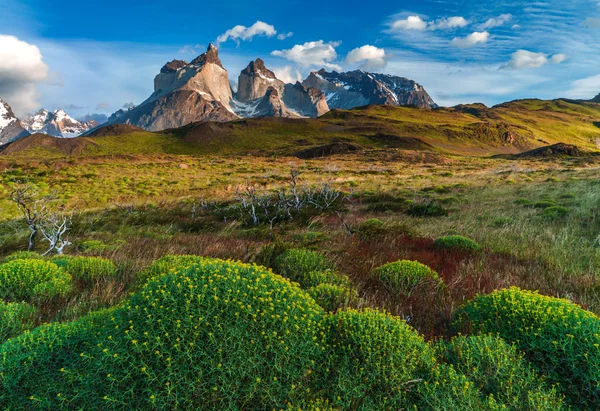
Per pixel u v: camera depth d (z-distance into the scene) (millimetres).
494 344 2984
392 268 5820
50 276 5594
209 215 18719
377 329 2943
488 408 2438
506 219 12180
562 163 65250
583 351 2736
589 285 5637
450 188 26188
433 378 2725
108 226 16438
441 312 4391
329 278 5625
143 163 68312
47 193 29516
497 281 5828
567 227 10062
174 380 2289
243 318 2576
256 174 49688
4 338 3930
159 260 6266
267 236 11633
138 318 2561
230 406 2271
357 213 17297
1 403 2525
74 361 2701
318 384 2664
